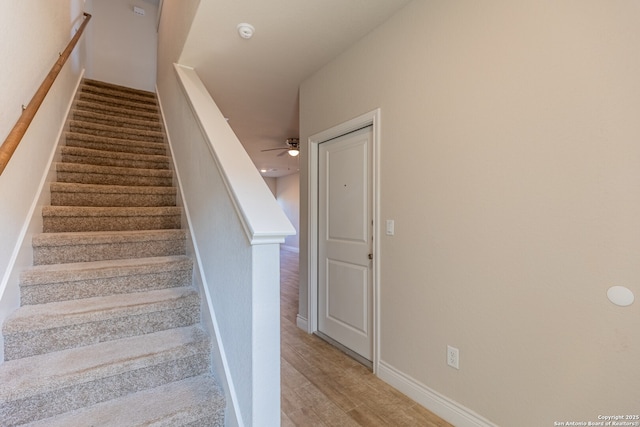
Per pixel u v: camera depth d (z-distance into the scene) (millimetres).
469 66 1628
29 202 1802
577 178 1247
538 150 1361
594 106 1203
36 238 1776
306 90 3004
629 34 1123
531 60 1385
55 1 2283
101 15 5285
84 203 2340
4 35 1456
